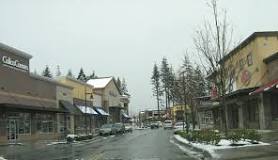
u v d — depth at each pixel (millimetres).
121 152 27562
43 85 55656
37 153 30953
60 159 24250
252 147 22906
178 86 62688
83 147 36219
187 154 23672
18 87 47812
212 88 52875
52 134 57750
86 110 72938
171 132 66812
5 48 44812
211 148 23359
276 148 21859
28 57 50969
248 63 45344
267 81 42281
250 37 43719
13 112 46094
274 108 41406
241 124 49062
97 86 96125
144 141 41219
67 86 65750
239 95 46594
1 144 41438
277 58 39781
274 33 42812
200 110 65438
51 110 53688
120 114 111250
